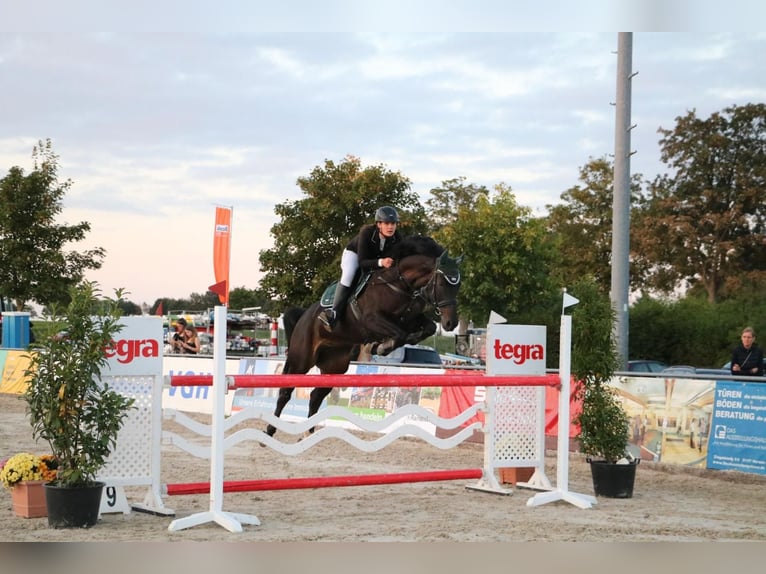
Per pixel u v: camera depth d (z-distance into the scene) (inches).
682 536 224.8
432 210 1563.7
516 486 315.9
